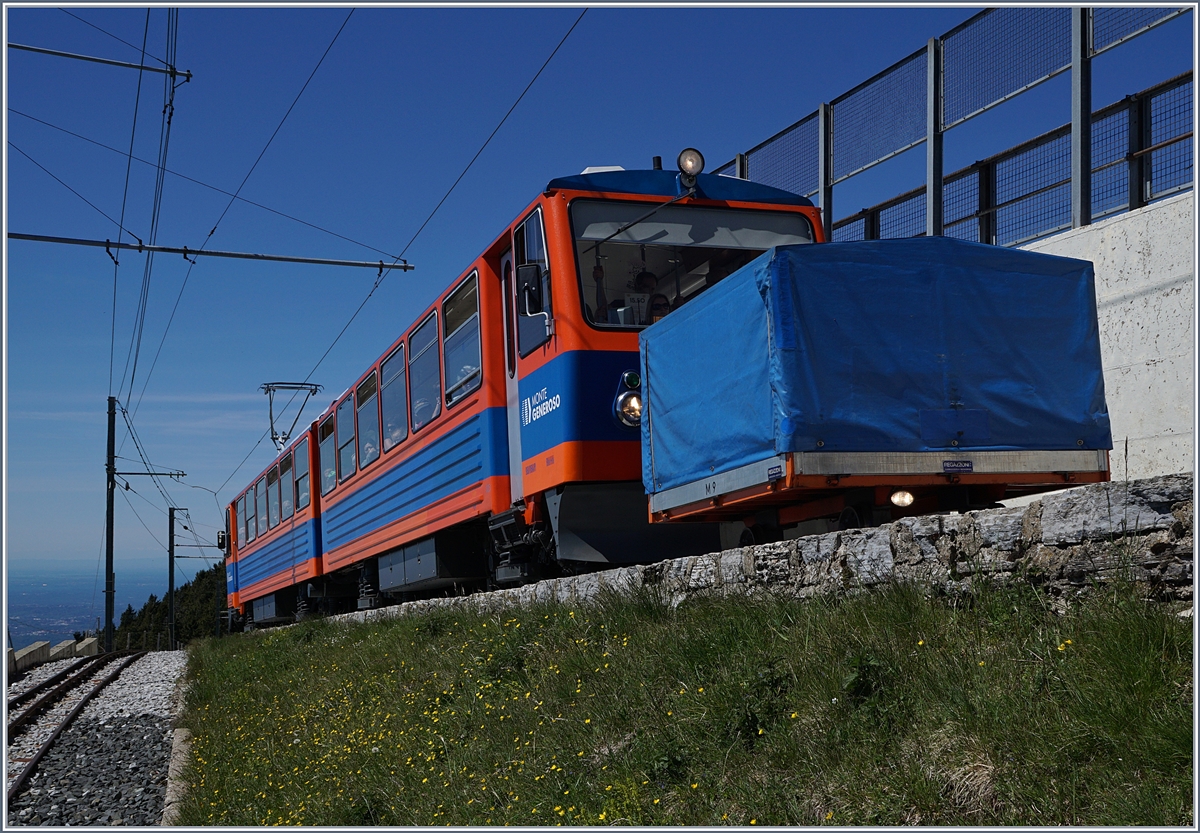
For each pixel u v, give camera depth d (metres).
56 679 19.23
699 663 5.48
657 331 7.95
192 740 10.61
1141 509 4.24
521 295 9.10
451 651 8.48
